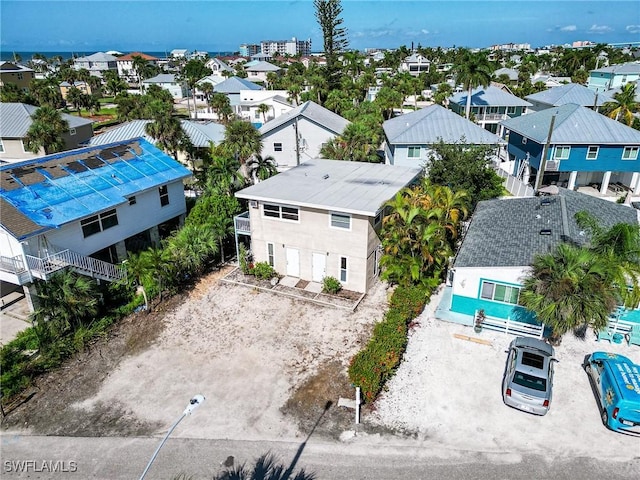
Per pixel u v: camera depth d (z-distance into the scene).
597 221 22.16
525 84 85.06
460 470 14.27
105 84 119.44
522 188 36.25
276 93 78.19
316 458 14.91
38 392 18.42
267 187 26.08
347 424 16.22
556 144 35.94
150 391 18.20
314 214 23.92
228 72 131.62
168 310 23.73
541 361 16.91
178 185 31.33
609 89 72.44
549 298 17.22
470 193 31.19
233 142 35.31
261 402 17.41
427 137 40.06
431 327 21.25
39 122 43.62
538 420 16.03
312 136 47.47
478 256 21.39
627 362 16.45
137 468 14.83
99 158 28.92
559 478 13.91
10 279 22.03
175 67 184.88
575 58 118.88
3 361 18.86
